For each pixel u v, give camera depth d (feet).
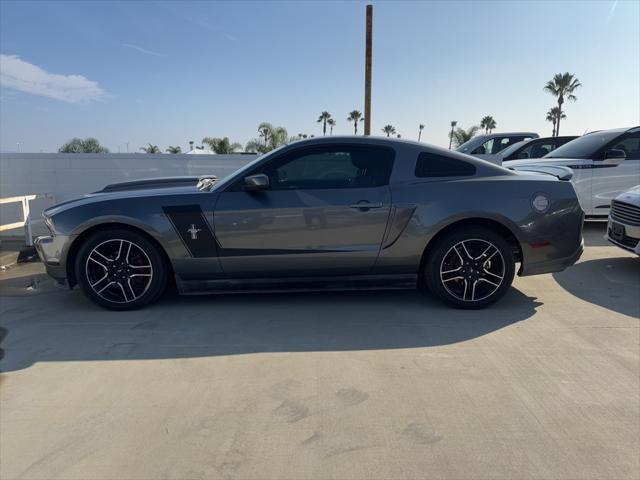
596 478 6.91
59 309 14.55
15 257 21.15
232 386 9.59
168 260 14.20
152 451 7.57
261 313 13.96
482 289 14.17
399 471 7.08
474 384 9.61
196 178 18.47
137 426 8.24
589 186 25.99
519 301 14.96
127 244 13.88
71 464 7.28
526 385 9.56
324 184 13.79
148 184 18.03
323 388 9.48
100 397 9.21
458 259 13.98
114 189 17.75
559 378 9.84
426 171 13.94
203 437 7.92
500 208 13.61
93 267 14.03
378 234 13.71
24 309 14.60
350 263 13.91
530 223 13.71
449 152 14.24
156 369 10.37
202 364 10.60
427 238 13.73
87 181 28.84
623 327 12.67
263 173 13.82
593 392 9.28
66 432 8.09
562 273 18.26
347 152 13.94
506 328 12.66
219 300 15.23
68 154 28.48
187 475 7.03
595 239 25.07
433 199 13.60
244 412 8.64
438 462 7.27
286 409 8.73
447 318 13.44
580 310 14.06
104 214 13.58
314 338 12.05
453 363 10.57
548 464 7.21
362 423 8.28
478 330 12.53
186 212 13.53
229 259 13.74
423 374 10.05
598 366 10.38
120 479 6.95
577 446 7.63
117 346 11.62
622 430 8.04
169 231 13.56
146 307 14.51
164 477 6.98
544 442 7.73
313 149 13.92
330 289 14.23
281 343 11.74
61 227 13.76
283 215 13.56
